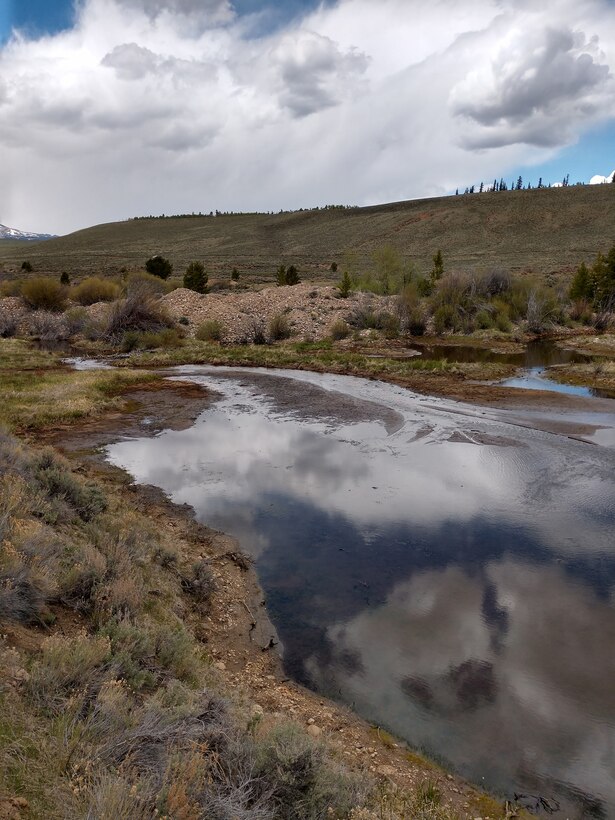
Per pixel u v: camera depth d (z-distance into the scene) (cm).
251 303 4172
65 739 331
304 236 14650
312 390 2117
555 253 9444
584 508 1048
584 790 453
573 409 1762
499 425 1596
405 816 383
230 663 605
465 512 1031
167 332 3516
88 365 2805
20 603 486
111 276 7256
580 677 590
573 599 745
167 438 1505
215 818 303
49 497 809
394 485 1165
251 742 388
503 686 577
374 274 5441
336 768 393
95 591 571
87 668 421
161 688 449
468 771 470
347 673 600
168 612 639
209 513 1022
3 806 271
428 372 2411
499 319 3888
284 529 959
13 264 10181
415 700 557
